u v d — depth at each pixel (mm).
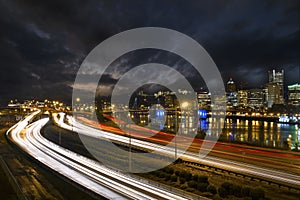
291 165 43375
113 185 32906
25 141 80188
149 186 32500
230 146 63094
